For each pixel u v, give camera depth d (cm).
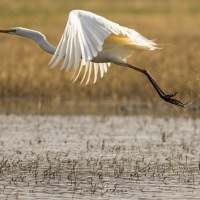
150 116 1969
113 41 1041
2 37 3522
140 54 2839
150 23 4447
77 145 1511
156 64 2617
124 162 1322
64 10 5416
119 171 1223
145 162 1318
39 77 2403
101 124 1816
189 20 4744
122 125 1800
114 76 2430
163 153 1416
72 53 870
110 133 1675
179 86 2288
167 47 3116
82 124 1812
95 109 2102
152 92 2298
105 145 1509
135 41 1005
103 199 1055
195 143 1532
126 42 1041
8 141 1555
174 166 1284
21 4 5666
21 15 5009
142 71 1055
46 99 2292
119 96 2305
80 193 1091
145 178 1192
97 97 2308
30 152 1427
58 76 2402
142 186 1136
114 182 1163
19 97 2317
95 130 1717
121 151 1438
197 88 2258
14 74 2414
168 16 5041
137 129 1736
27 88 2327
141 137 1619
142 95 2294
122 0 6219
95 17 902
